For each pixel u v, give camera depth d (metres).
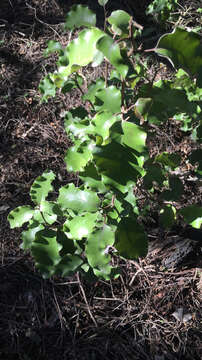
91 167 0.42
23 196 0.90
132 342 0.72
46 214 0.51
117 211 0.46
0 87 1.10
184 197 0.85
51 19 1.28
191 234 0.80
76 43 0.36
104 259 0.44
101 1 0.39
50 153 0.97
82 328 0.73
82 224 0.45
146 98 0.36
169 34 0.33
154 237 0.81
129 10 1.27
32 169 0.95
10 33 1.24
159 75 1.08
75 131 0.47
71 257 0.46
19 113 1.05
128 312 0.74
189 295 0.75
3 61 1.17
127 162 0.35
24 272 0.79
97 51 0.35
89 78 1.07
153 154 0.93
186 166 0.89
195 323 0.73
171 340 0.71
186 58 0.34
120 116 0.38
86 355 0.71
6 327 0.74
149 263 0.79
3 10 1.30
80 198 0.44
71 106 1.04
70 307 0.75
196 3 1.22
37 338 0.73
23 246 0.51
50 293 0.77
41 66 1.14
